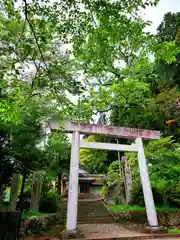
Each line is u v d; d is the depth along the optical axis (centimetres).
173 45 421
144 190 1005
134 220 1235
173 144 1438
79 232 884
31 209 1131
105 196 1811
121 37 407
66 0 397
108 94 1236
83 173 2814
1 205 1073
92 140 2295
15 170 1041
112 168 1989
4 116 444
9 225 264
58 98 525
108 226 1142
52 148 1257
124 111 1642
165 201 1242
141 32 398
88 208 1625
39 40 497
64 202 1811
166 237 858
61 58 775
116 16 382
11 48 529
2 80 458
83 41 472
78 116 791
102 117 1897
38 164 1056
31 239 809
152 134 1131
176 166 1323
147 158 1421
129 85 1260
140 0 365
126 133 1091
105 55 505
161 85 1784
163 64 1670
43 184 1438
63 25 443
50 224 1115
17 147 955
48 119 912
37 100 866
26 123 947
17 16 421
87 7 396
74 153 968
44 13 418
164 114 1620
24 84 547
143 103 1527
